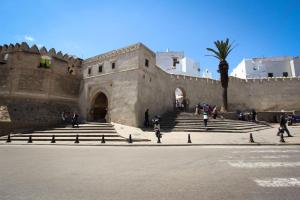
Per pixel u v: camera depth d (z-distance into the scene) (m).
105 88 23.25
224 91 26.53
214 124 19.39
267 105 33.16
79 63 27.00
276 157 7.89
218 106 31.91
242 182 4.77
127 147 11.84
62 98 24.38
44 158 8.10
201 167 6.31
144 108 20.98
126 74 21.52
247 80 34.50
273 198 3.80
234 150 9.91
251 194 4.01
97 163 7.03
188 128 18.19
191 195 3.97
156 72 24.56
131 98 20.39
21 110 21.06
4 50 23.14
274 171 5.76
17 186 4.60
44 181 4.96
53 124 22.38
